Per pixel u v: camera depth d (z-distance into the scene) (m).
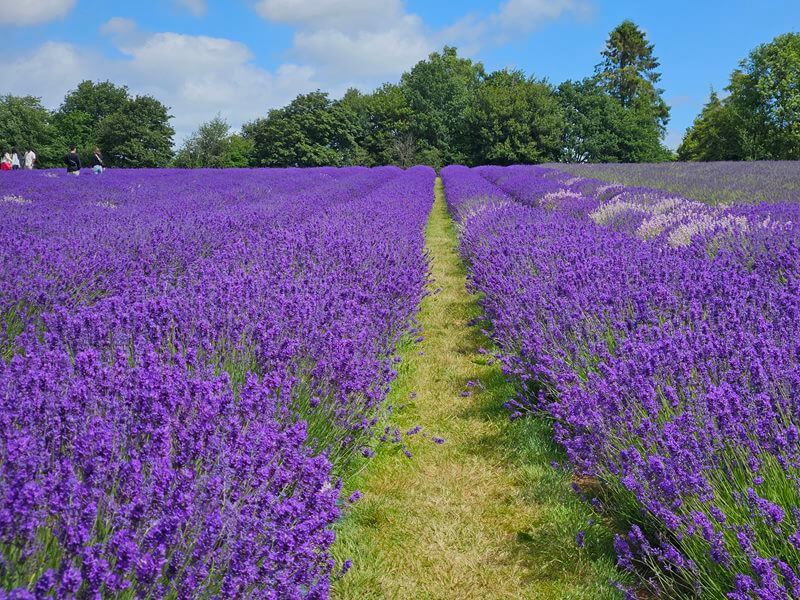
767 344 3.26
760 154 54.88
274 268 5.44
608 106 62.25
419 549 2.90
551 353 4.15
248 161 67.31
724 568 2.27
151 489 1.91
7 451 1.85
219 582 1.89
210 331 3.52
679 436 2.65
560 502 3.22
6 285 4.27
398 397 4.61
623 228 9.12
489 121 60.25
